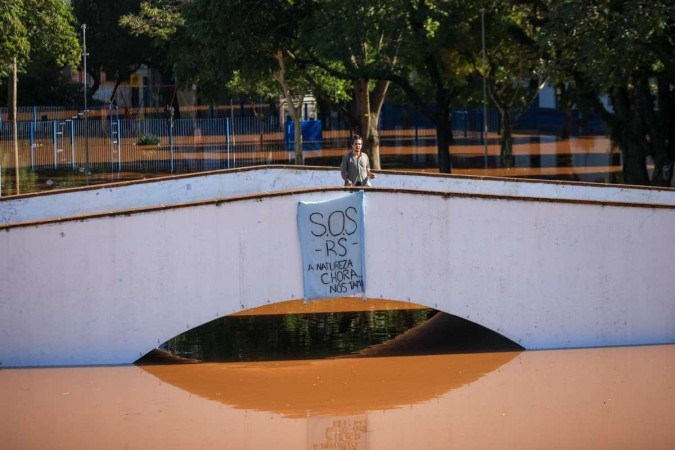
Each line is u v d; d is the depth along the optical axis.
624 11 27.59
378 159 40.94
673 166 33.38
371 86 43.62
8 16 38.44
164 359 16.36
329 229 15.91
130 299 15.85
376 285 16.03
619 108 33.75
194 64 41.47
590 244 16.39
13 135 51.41
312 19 38.75
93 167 48.03
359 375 15.23
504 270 16.28
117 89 76.38
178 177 20.12
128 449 12.01
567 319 16.45
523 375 14.96
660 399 13.57
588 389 14.13
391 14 36.72
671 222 16.45
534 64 40.66
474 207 16.16
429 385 14.59
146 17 56.38
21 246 15.64
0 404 13.80
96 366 15.83
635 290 16.50
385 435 12.48
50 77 73.25
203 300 15.90
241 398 14.12
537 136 67.88
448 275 16.16
